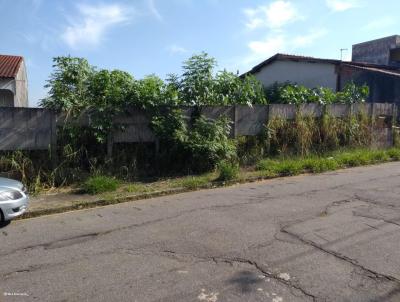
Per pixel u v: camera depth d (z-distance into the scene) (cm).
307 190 891
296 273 462
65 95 984
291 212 710
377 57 2828
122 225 660
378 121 1529
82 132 991
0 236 619
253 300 403
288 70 2306
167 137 1056
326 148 1360
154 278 456
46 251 549
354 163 1248
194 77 1141
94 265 496
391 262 489
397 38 2702
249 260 499
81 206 792
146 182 975
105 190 883
